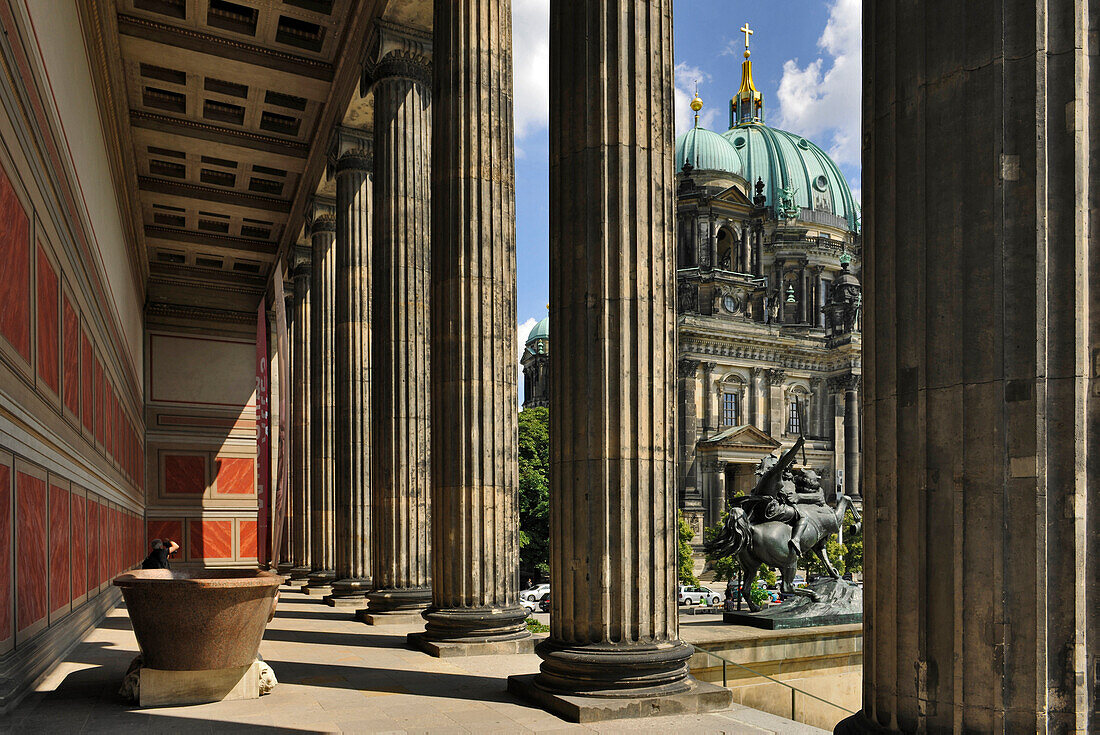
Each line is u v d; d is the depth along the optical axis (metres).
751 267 96.88
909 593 4.73
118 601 20.95
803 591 15.85
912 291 4.81
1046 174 4.27
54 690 9.05
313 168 27.53
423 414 16.89
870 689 5.02
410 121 17.81
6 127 7.69
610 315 8.96
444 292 12.85
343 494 21.62
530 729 7.61
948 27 4.62
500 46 13.39
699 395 86.00
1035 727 4.13
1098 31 4.30
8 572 7.90
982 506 4.37
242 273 39.91
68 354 12.02
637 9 9.32
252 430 39.59
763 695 11.80
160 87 23.39
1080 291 4.21
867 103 5.21
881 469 4.98
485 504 12.59
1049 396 4.23
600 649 8.51
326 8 20.59
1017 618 4.23
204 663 8.54
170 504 37.53
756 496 16.95
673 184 9.53
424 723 7.80
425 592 16.56
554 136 9.53
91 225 15.19
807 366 92.06
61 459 11.31
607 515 8.73
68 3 12.41
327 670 10.84
